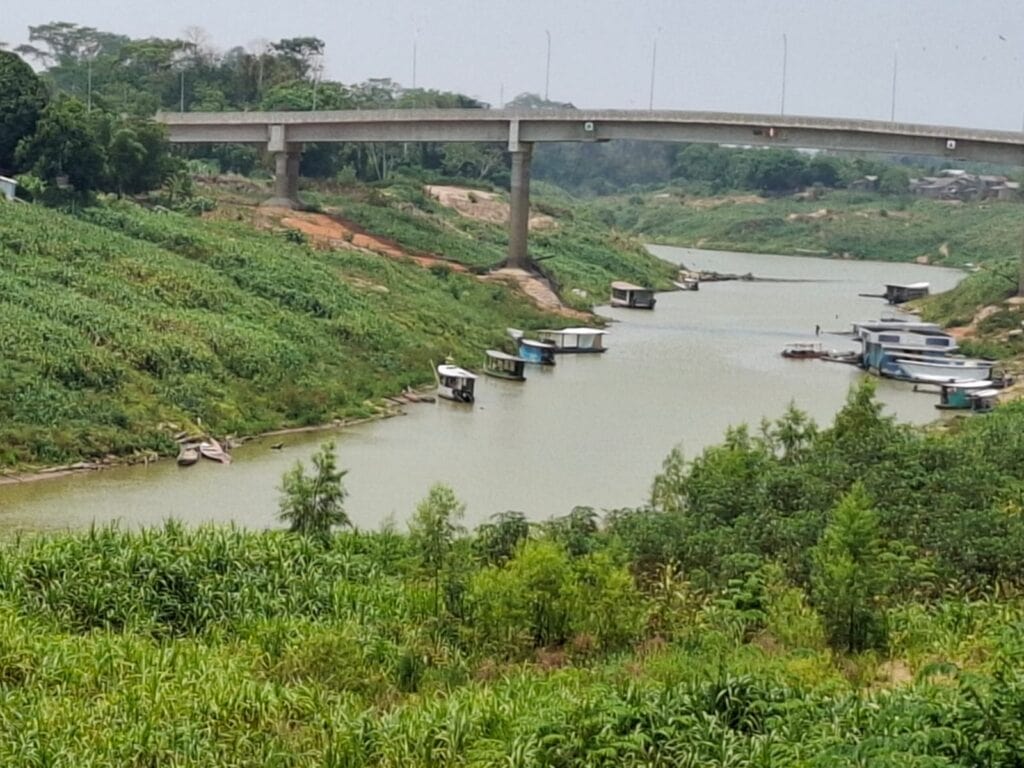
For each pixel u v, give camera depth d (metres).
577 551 36.28
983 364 79.94
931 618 32.41
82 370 57.38
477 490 51.06
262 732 25.81
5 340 57.31
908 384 79.25
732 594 33.41
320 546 37.56
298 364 67.06
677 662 28.64
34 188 83.19
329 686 28.70
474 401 68.75
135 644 29.45
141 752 24.62
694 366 82.31
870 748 21.70
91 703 26.53
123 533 36.59
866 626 30.98
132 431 55.12
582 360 83.44
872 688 27.58
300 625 31.86
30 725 25.16
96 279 68.44
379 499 49.19
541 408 67.56
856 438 46.47
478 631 31.73
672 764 23.75
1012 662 24.75
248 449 56.91
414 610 33.53
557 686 27.47
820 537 35.34
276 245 88.88
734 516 39.72
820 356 87.06
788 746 23.50
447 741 24.97
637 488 52.19
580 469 54.97
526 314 94.75
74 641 29.44
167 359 61.47
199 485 50.81
